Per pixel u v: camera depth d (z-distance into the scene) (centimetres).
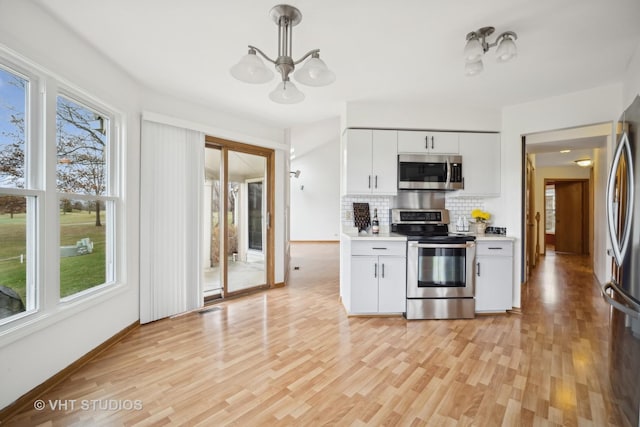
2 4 158
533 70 252
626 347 155
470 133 339
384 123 331
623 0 166
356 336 267
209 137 352
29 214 181
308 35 204
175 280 316
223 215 373
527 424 159
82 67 213
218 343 253
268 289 426
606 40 206
